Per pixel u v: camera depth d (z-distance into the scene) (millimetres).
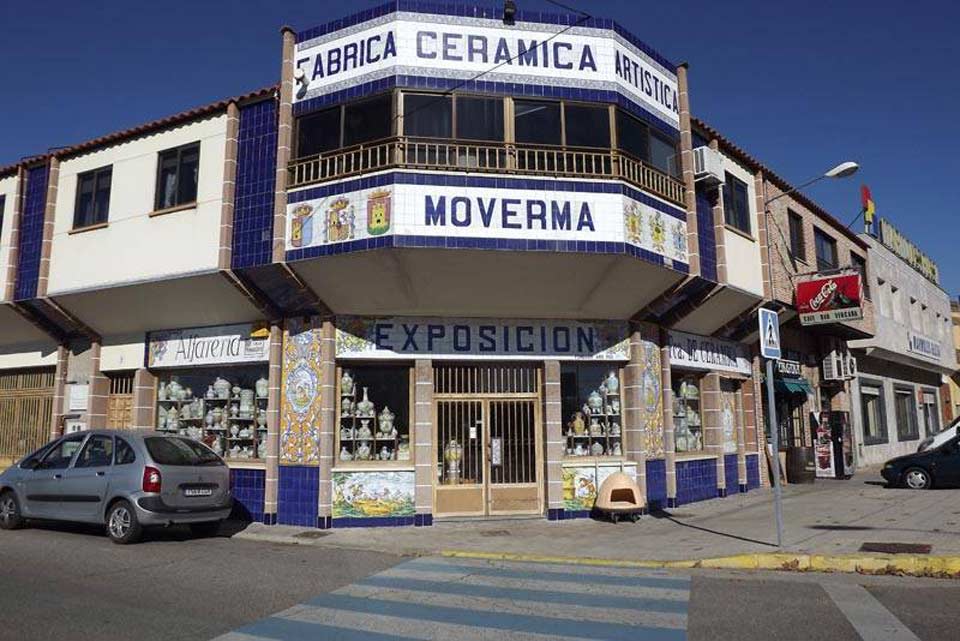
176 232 13836
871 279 25828
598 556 9789
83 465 11414
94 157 15391
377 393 13344
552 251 11938
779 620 6555
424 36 12711
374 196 11883
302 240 12438
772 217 18422
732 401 17734
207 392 14562
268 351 13523
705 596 7527
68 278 15094
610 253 12117
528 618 6781
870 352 24812
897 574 8367
